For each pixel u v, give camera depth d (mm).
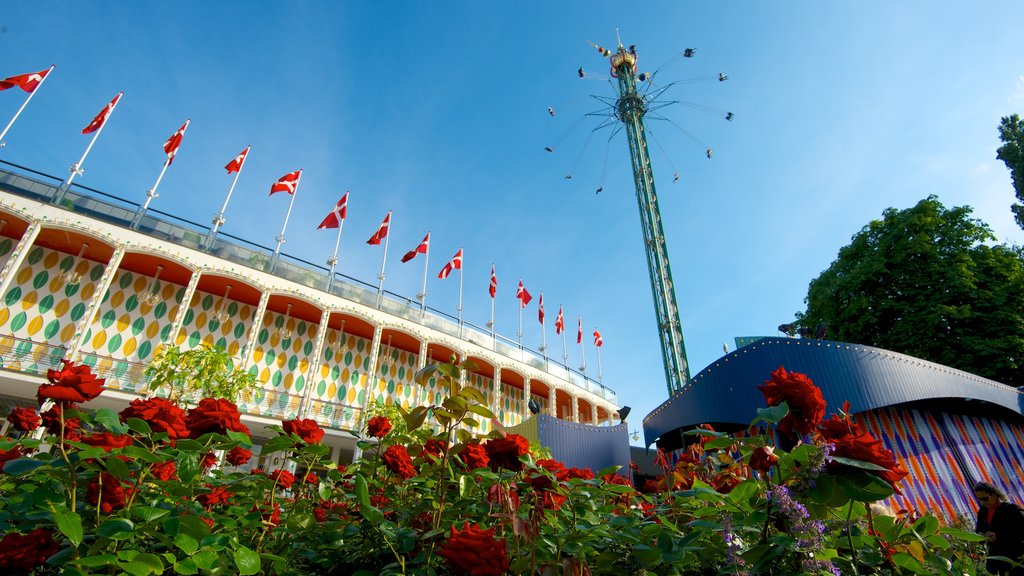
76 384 1995
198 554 1606
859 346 10992
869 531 2119
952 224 19828
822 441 1684
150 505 1930
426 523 2316
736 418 11078
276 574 1883
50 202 15828
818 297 22078
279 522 2533
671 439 13461
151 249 16969
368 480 2984
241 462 3438
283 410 19312
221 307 19703
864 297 20031
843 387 10492
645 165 33438
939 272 18781
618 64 38875
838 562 1927
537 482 2256
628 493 3012
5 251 16156
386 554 2201
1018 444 11383
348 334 23234
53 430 2037
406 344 24531
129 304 17625
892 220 21094
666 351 27281
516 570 1896
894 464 1513
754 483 1926
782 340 11344
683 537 2092
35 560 1677
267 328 20672
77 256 17281
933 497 9906
